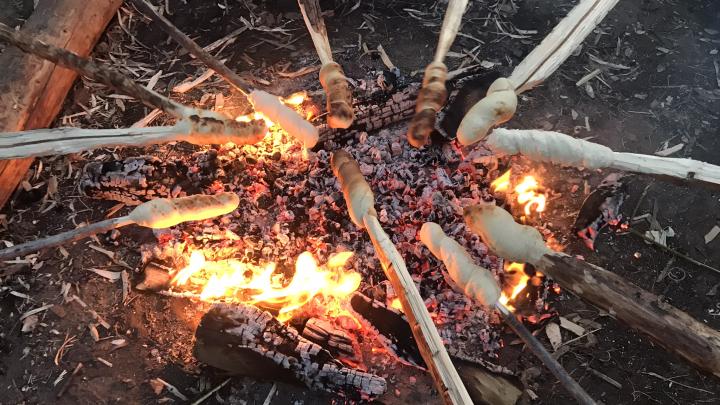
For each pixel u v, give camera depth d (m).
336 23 1.27
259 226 1.01
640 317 0.76
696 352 0.73
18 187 1.05
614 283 0.78
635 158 0.91
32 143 0.86
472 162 1.07
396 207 1.03
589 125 1.16
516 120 1.15
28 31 1.10
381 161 1.07
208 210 0.89
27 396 0.88
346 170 0.93
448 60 1.23
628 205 1.06
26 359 0.91
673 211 1.06
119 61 1.21
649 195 1.08
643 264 1.01
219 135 0.91
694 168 0.89
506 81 0.95
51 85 1.08
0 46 1.16
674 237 1.04
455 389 0.74
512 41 1.26
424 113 0.94
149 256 0.98
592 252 1.02
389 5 1.30
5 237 1.01
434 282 0.96
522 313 0.95
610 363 0.92
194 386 0.89
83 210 1.04
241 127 0.92
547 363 0.78
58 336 0.92
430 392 0.89
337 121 0.94
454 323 0.94
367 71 1.20
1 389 0.88
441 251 0.86
